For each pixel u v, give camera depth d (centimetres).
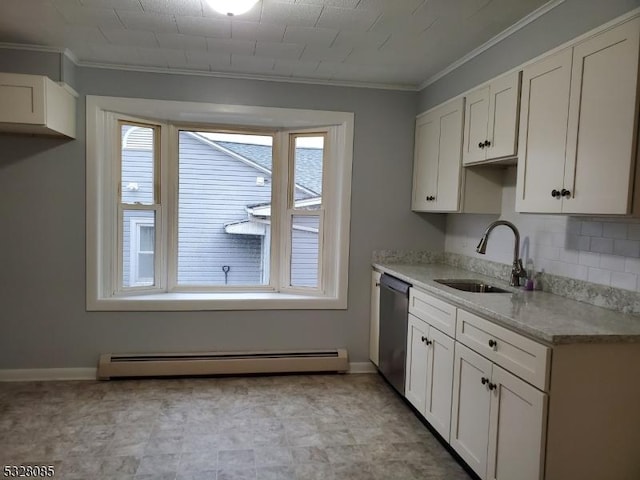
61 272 331
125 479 217
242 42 282
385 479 224
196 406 297
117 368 332
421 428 277
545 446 169
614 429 173
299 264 384
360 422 283
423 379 272
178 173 370
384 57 303
